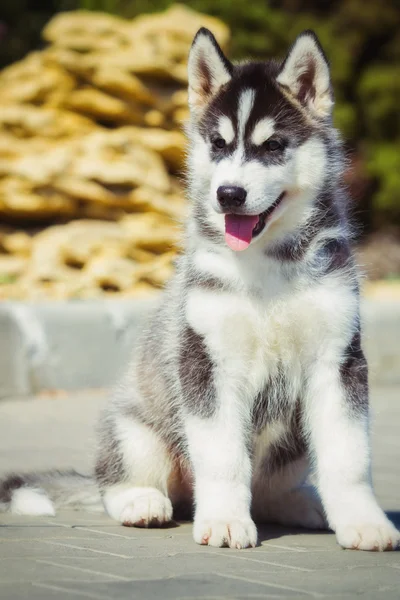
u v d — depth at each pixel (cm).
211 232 495
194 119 538
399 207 2294
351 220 539
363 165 2297
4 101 1495
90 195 1402
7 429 857
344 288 474
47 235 1382
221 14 2244
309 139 507
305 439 499
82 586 366
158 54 1502
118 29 1531
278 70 528
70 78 1491
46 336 1075
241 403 480
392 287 1642
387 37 2473
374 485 625
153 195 1424
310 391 479
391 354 1230
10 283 1312
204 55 534
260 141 502
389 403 1054
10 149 1419
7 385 1052
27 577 382
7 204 1393
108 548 445
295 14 2478
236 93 517
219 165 500
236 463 465
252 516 538
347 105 2356
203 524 455
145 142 1479
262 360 480
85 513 555
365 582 379
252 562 415
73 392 1090
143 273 1336
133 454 532
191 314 480
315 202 503
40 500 545
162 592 358
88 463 697
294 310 470
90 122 1502
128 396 552
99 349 1106
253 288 474
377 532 441
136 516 501
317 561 418
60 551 436
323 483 466
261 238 486
